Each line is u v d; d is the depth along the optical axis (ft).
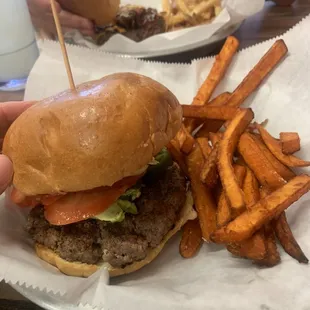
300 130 0.77
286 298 0.54
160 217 0.65
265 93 0.82
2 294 0.63
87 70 0.89
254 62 0.86
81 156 0.57
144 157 0.60
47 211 0.64
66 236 0.63
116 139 0.58
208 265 0.65
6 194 0.70
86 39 1.09
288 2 1.18
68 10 1.10
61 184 0.59
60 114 0.59
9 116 0.75
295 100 0.79
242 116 0.71
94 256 0.62
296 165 0.69
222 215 0.65
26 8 1.01
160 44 1.00
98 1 1.04
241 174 0.69
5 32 0.98
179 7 1.05
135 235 0.63
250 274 0.60
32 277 0.58
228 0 1.01
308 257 0.60
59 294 0.58
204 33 0.98
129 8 1.09
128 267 0.63
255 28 1.09
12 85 1.04
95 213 0.61
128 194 0.64
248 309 0.54
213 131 0.82
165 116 0.63
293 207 0.67
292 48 0.81
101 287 0.58
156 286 0.60
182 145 0.75
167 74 0.89
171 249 0.70
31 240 0.69
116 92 0.60
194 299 0.56
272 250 0.61
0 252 0.61
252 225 0.59
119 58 0.89
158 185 0.69
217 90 0.88
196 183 0.71
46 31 1.15
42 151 0.59
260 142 0.74
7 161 0.53
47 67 0.88
